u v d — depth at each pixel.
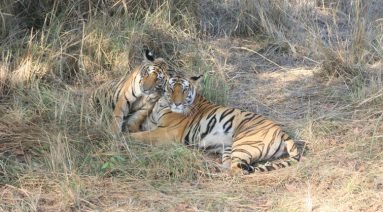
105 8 14.96
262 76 14.55
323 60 14.67
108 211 9.41
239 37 16.20
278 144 11.02
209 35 15.95
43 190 9.91
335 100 13.32
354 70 14.21
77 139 11.12
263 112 12.89
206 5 16.56
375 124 12.08
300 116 12.71
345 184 10.08
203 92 12.96
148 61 12.06
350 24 16.62
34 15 14.90
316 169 10.60
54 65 13.70
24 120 11.79
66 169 10.05
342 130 12.01
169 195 9.88
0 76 13.14
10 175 10.23
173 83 11.63
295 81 14.28
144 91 11.84
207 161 10.90
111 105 12.52
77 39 14.26
